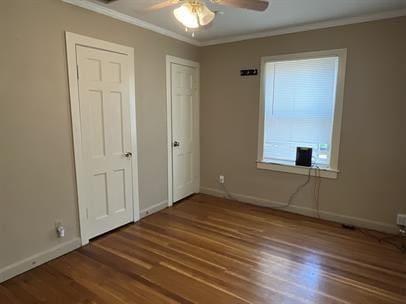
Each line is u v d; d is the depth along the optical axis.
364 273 2.27
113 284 2.13
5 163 2.10
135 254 2.57
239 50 3.77
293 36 3.34
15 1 2.06
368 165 3.08
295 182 3.58
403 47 2.75
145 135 3.36
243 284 2.13
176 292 2.03
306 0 2.49
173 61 3.65
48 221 2.43
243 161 3.98
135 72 3.13
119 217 3.13
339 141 3.20
